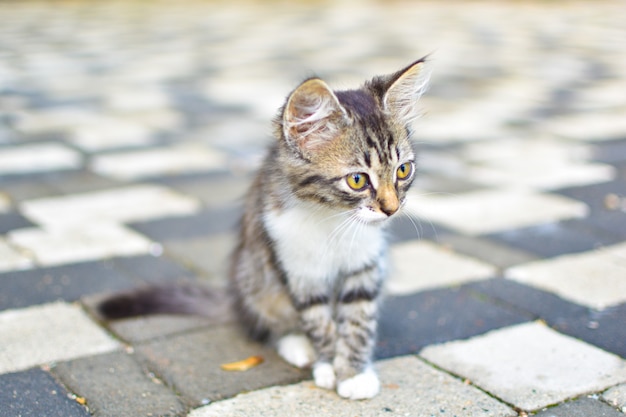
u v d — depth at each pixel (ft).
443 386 2.68
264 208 2.80
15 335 2.88
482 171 4.36
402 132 2.81
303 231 2.72
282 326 2.91
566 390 2.65
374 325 2.80
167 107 5.92
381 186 2.72
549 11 13.29
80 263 3.33
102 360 2.78
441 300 3.13
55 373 2.72
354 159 2.70
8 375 2.70
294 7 13.62
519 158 4.62
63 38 9.51
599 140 5.04
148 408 2.58
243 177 4.24
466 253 3.46
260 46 8.97
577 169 4.39
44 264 3.31
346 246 2.74
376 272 2.80
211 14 12.40
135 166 4.37
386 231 2.98
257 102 6.09
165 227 3.65
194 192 4.03
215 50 8.70
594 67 7.82
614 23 11.60
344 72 7.03
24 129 5.15
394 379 2.72
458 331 2.95
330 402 2.63
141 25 10.87
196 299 3.04
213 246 3.50
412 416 2.57
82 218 3.71
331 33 10.13
